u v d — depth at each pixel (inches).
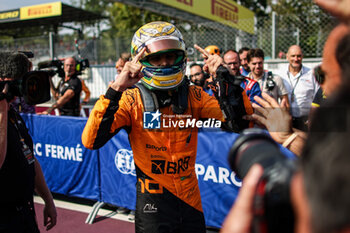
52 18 450.6
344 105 14.6
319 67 33.5
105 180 122.0
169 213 59.9
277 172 18.4
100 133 55.3
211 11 426.9
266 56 265.9
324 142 14.4
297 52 130.6
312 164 14.5
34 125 136.6
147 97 60.5
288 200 17.3
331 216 13.3
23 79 49.8
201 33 283.9
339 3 20.4
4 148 52.4
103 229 112.7
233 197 98.0
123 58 160.2
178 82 59.7
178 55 61.1
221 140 96.6
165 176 60.3
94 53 358.6
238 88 60.2
